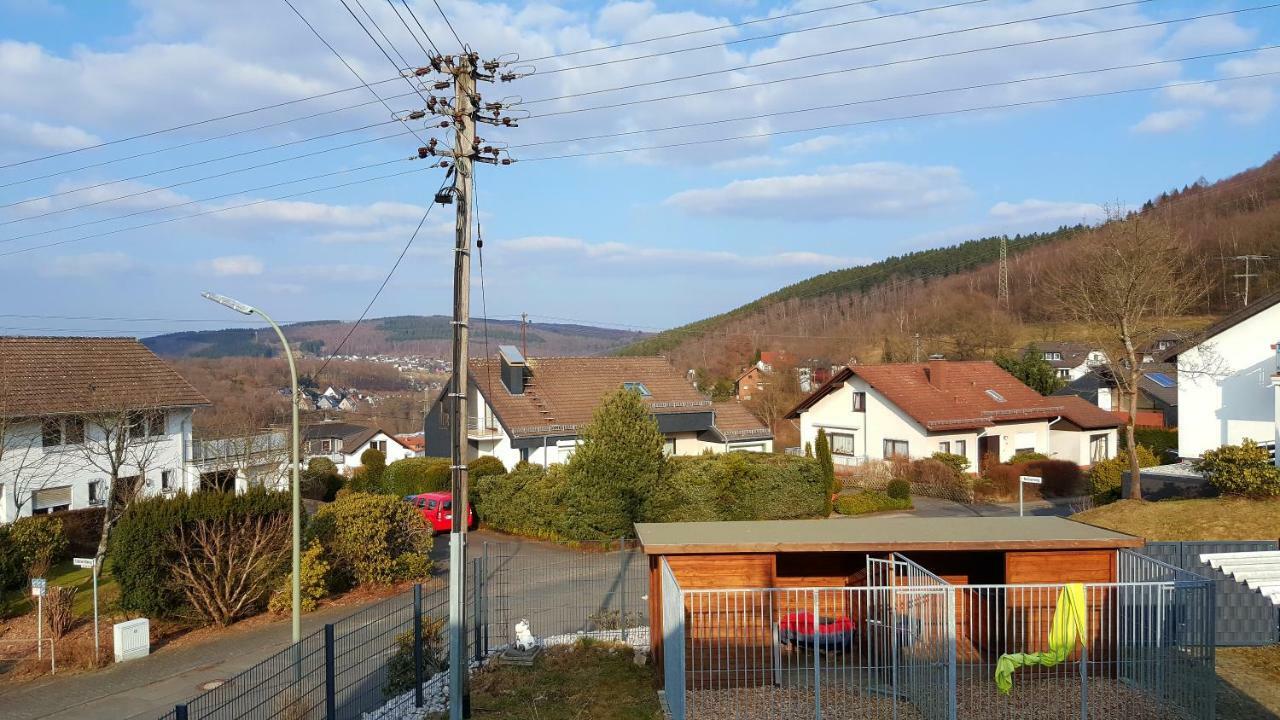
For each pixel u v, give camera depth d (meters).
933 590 10.50
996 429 40.16
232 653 17.20
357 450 58.12
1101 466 30.30
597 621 17.03
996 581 13.46
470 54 13.05
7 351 32.19
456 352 12.84
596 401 37.50
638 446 25.98
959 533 12.86
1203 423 30.19
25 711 14.26
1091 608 12.25
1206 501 22.84
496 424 36.06
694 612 12.52
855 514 31.12
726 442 38.16
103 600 21.27
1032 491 34.91
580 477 25.95
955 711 10.04
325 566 20.33
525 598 19.73
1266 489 21.72
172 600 19.22
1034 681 11.85
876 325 90.69
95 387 32.44
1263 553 14.92
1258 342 29.02
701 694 11.80
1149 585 10.62
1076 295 28.94
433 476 34.53
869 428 40.28
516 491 28.80
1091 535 12.60
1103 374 51.00
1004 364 56.72
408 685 13.28
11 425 28.53
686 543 12.38
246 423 37.31
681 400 39.12
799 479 30.16
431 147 12.84
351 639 14.27
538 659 14.88
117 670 16.41
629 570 22.44
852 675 11.55
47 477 30.02
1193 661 10.51
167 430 34.25
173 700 14.61
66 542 26.00
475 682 13.78
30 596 21.97
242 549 19.55
